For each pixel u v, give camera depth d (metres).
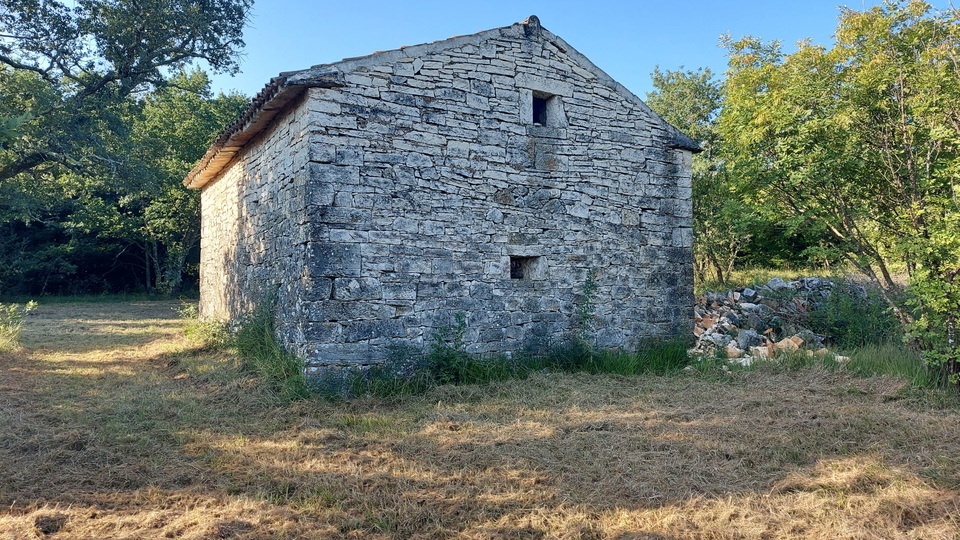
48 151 14.20
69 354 10.46
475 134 8.22
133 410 6.42
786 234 8.35
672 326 9.63
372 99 7.52
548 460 4.83
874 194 7.69
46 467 4.71
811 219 8.05
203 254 13.85
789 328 10.63
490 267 8.23
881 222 7.66
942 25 6.93
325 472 4.61
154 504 4.09
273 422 6.01
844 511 3.84
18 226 26.72
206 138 24.52
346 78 7.35
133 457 4.98
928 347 7.29
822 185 7.68
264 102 7.92
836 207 7.88
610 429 5.67
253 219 9.70
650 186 9.63
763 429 5.58
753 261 18.11
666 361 8.86
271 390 7.03
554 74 8.93
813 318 10.97
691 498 4.07
